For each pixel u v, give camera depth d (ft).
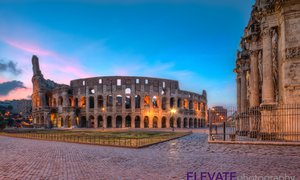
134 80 377.09
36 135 152.56
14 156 59.16
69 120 391.24
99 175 38.01
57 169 42.75
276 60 97.66
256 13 102.42
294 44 87.97
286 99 87.61
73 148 76.43
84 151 68.03
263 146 71.36
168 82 398.42
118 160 51.72
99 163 48.21
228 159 50.67
